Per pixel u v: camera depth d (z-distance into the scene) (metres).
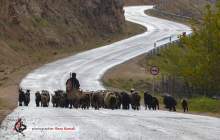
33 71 112.62
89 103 62.59
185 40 96.31
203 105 69.12
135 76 110.38
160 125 38.47
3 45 124.19
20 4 143.75
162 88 101.06
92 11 181.12
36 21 147.50
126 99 62.94
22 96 66.69
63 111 52.09
